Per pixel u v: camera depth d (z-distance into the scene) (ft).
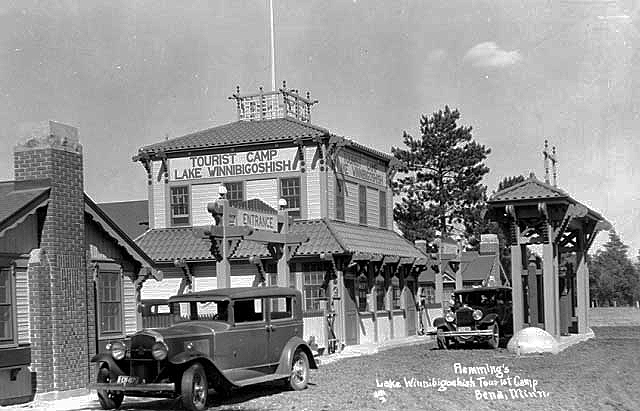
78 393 50.93
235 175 90.58
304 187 87.97
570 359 67.05
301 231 85.87
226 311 45.70
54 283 49.80
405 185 158.51
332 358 75.82
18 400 47.14
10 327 47.16
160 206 93.25
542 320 93.25
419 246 116.88
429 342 97.86
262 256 84.53
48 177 50.39
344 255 83.25
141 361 42.45
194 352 42.06
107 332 55.77
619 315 129.18
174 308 47.11
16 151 51.16
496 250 138.92
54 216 50.29
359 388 50.85
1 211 46.91
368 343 89.25
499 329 83.05
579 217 81.97
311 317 78.59
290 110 98.37
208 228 60.13
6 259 47.19
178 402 47.14
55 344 49.47
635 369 59.26
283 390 50.26
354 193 95.76
